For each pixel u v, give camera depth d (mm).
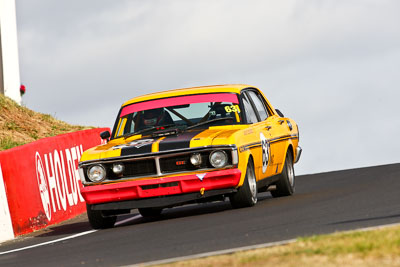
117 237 27234
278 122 37438
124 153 30922
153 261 20188
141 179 30719
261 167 33375
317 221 24562
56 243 28516
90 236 29344
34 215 36500
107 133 34062
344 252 17359
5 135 59344
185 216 32250
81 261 22172
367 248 17453
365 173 45406
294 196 36188
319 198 32906
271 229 23812
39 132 62938
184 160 30625
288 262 17062
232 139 30688
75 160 43188
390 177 39375
